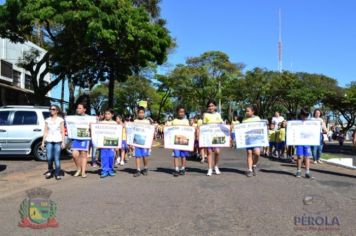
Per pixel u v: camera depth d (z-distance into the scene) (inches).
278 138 824.9
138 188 439.5
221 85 2391.7
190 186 451.2
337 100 2647.6
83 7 935.7
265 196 396.5
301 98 2385.6
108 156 528.1
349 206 356.5
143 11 1091.3
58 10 946.7
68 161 708.7
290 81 2411.4
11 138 698.8
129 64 1183.6
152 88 2625.5
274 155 864.3
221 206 355.9
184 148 532.1
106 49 1075.9
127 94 2600.9
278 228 292.4
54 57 1051.3
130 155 819.4
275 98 2480.3
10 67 1229.1
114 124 529.3
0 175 539.5
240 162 722.8
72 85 1336.1
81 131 522.9
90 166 642.8
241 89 2388.0
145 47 1077.1
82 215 327.3
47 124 511.2
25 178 514.9
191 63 2401.6
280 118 869.2
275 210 341.4
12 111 711.7
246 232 283.6
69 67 1091.3
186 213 332.8
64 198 389.1
